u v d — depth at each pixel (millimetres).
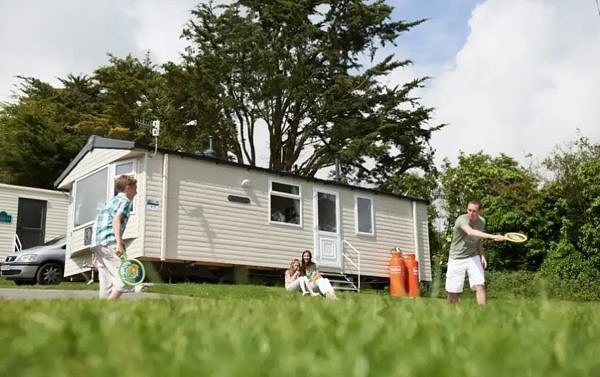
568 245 23500
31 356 1761
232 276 17203
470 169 27422
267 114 30438
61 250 17969
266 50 28922
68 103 37594
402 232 21328
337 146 30219
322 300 4434
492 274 22594
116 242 7211
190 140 30250
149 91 33781
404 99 30172
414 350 1729
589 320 3076
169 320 2732
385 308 3416
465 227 8117
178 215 16172
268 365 1508
